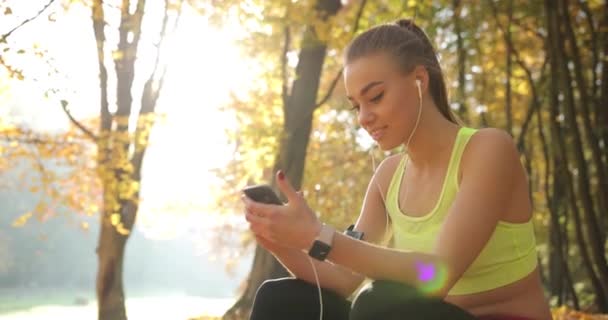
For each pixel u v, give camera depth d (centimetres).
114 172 863
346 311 227
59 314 4350
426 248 217
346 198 1466
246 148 991
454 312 189
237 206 1466
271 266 918
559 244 1393
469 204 204
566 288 1513
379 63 212
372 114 215
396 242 228
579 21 1302
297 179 950
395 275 193
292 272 233
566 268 1368
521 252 215
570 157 1370
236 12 837
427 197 221
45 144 916
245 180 1271
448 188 214
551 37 1094
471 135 215
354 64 215
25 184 1192
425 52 223
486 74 1489
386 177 243
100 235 888
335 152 1527
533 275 218
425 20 1050
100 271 882
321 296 225
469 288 215
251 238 1833
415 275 193
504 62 1484
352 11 1184
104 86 891
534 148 1833
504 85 1563
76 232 6119
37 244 5781
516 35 1474
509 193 211
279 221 193
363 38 218
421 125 218
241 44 941
